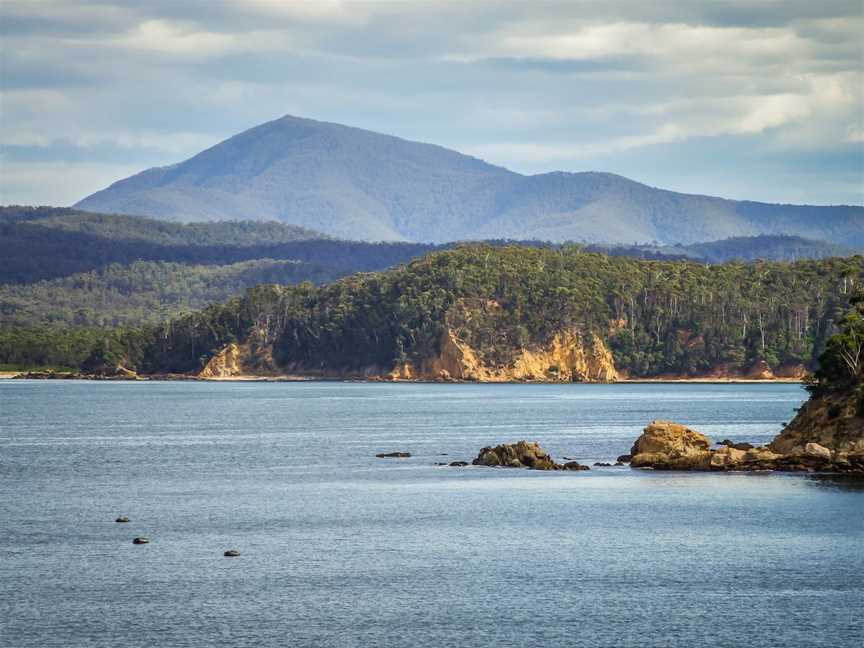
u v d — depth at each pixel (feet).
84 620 608.60
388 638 581.12
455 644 572.92
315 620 609.42
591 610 627.05
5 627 595.88
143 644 571.28
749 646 571.28
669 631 593.01
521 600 646.33
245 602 641.81
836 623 604.90
